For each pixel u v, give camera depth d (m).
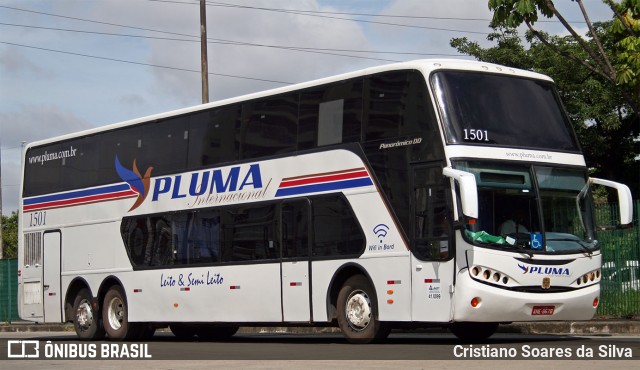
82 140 23.64
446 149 15.69
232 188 19.61
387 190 16.53
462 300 15.34
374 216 16.72
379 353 14.70
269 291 18.56
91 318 22.97
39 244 24.48
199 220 20.31
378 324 16.77
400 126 16.47
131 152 22.25
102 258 22.67
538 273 15.78
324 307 17.50
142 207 21.77
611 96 34.25
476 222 15.51
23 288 24.81
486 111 16.22
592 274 16.44
